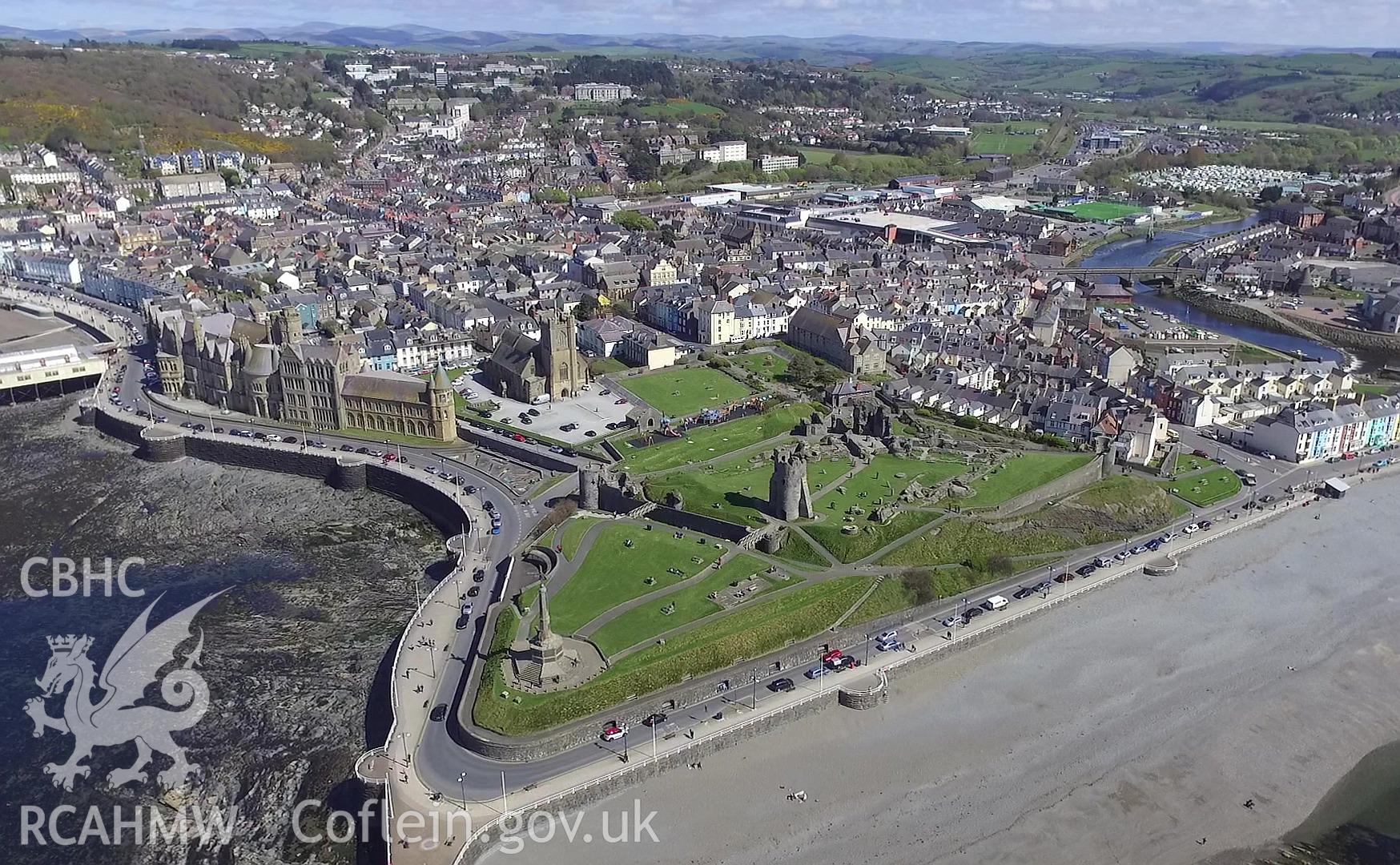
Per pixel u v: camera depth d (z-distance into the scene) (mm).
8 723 173625
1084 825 152125
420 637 189375
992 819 153000
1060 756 166750
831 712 176000
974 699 180625
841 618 195625
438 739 162500
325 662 190875
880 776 161500
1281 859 146875
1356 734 173000
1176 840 149875
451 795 150500
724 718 169750
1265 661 193000
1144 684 185750
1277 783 161750
